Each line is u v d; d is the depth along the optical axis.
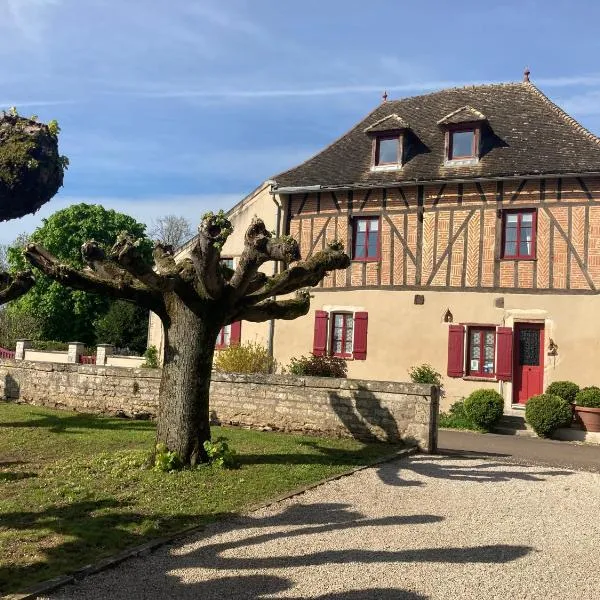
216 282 7.40
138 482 6.84
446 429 13.73
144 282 7.02
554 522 6.09
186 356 7.65
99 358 19.64
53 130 5.55
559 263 14.08
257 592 4.25
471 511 6.34
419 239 15.45
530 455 10.11
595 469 8.89
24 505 5.96
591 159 13.98
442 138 16.48
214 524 5.60
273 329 17.09
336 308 16.28
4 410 11.88
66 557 4.69
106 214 31.31
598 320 13.66
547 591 4.44
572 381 13.74
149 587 4.29
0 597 4.00
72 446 8.76
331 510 6.16
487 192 14.84
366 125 18.58
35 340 26.30
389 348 15.54
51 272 7.89
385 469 7.97
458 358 14.83
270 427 10.45
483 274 14.77
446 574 4.67
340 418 9.91
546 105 16.44
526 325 14.51
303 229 16.73
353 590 4.33
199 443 7.63
